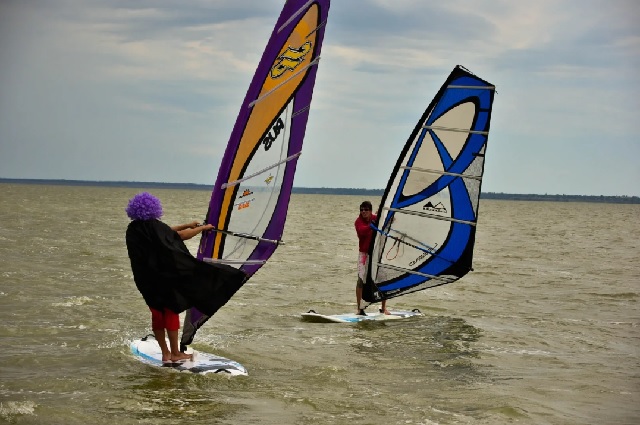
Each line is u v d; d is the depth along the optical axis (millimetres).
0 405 7363
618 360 10367
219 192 9359
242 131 9320
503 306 15039
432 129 13172
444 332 12078
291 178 9211
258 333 11617
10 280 15484
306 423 7215
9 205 56656
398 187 13453
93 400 7711
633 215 99750
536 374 9484
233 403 7777
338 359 10039
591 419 7609
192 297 8664
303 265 21875
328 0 9094
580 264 24328
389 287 13586
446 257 13438
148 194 8664
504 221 68500
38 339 10383
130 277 16891
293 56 9219
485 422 7410
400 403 7996
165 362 9109
